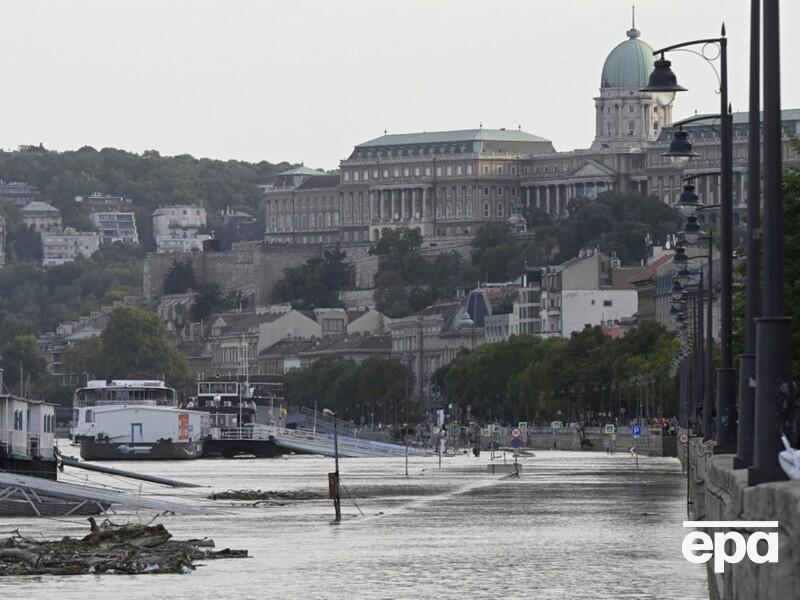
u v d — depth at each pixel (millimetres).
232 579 195750
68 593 183000
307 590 184250
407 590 183000
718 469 139750
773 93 122688
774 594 91938
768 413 120125
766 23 122812
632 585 181750
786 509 90875
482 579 192375
